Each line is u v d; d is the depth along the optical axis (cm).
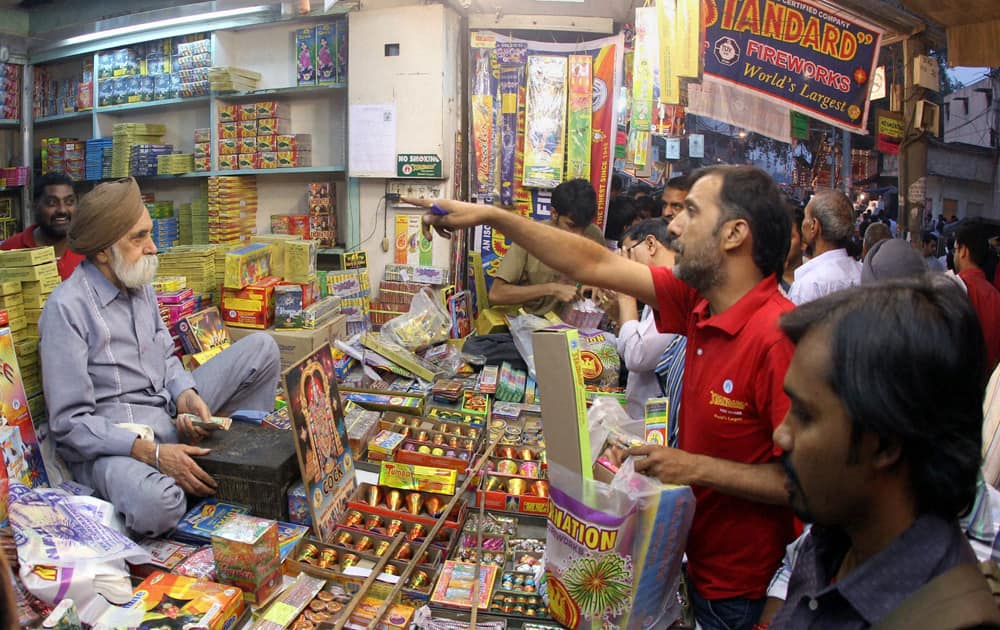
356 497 246
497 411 332
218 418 257
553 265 189
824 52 456
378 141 470
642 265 189
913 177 511
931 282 75
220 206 510
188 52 530
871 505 77
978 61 460
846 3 454
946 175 552
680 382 216
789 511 158
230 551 185
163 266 388
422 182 475
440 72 456
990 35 449
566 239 188
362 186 486
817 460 76
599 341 352
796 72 455
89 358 246
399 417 309
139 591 181
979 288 340
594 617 165
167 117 588
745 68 450
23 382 249
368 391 341
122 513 222
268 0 465
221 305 391
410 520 229
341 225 523
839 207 305
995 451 181
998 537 145
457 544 222
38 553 176
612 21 473
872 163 510
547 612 184
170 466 228
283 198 539
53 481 242
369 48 465
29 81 625
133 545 198
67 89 629
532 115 465
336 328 416
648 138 453
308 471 217
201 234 547
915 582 73
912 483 75
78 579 174
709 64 447
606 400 213
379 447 273
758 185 153
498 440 281
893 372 69
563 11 466
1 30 564
